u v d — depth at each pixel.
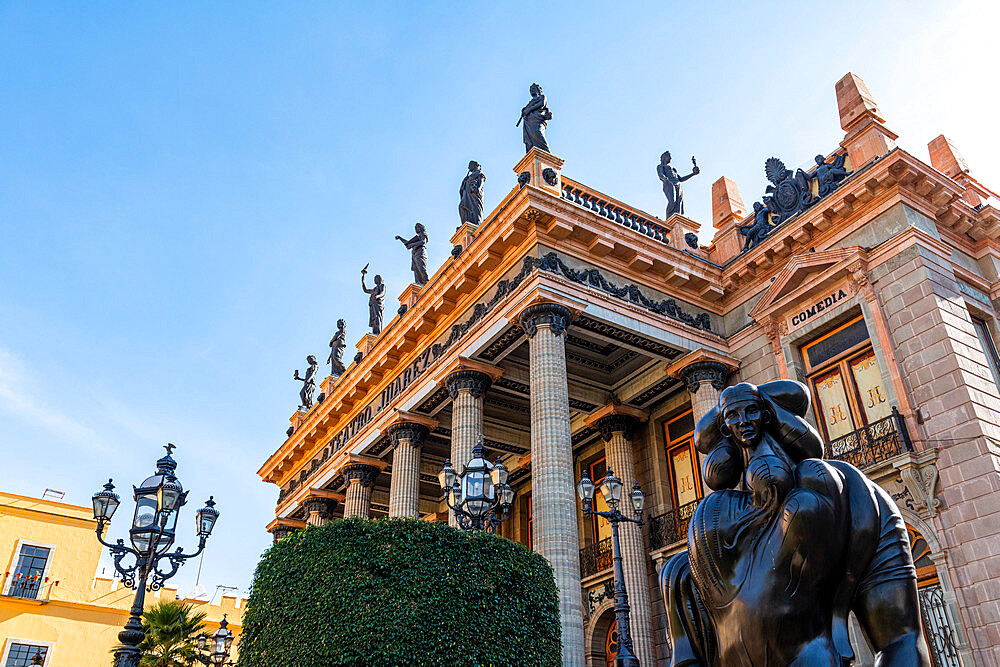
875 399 18.62
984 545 15.24
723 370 22.14
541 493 17.84
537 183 20.69
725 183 25.05
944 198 19.45
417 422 25.27
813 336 20.52
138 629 12.09
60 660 37.34
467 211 25.28
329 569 11.01
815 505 3.30
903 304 18.22
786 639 3.24
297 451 34.91
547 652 11.83
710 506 3.72
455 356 22.42
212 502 14.29
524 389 25.09
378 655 10.38
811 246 21.03
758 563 3.42
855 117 20.81
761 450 3.66
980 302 19.31
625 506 23.12
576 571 17.06
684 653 3.76
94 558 40.12
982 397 16.77
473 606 11.22
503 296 21.08
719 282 23.12
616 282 21.48
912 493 16.56
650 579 22.38
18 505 39.28
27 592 37.91
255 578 11.73
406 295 27.66
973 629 15.03
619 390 25.03
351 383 29.39
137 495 13.14
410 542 11.38
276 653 10.74
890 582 3.33
